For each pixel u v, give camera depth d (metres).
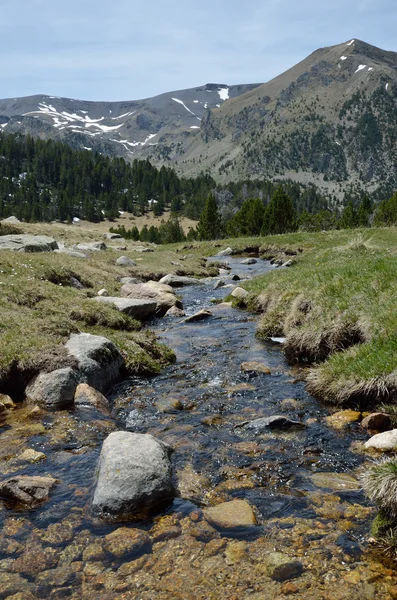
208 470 7.74
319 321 13.73
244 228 78.69
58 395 10.62
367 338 11.84
